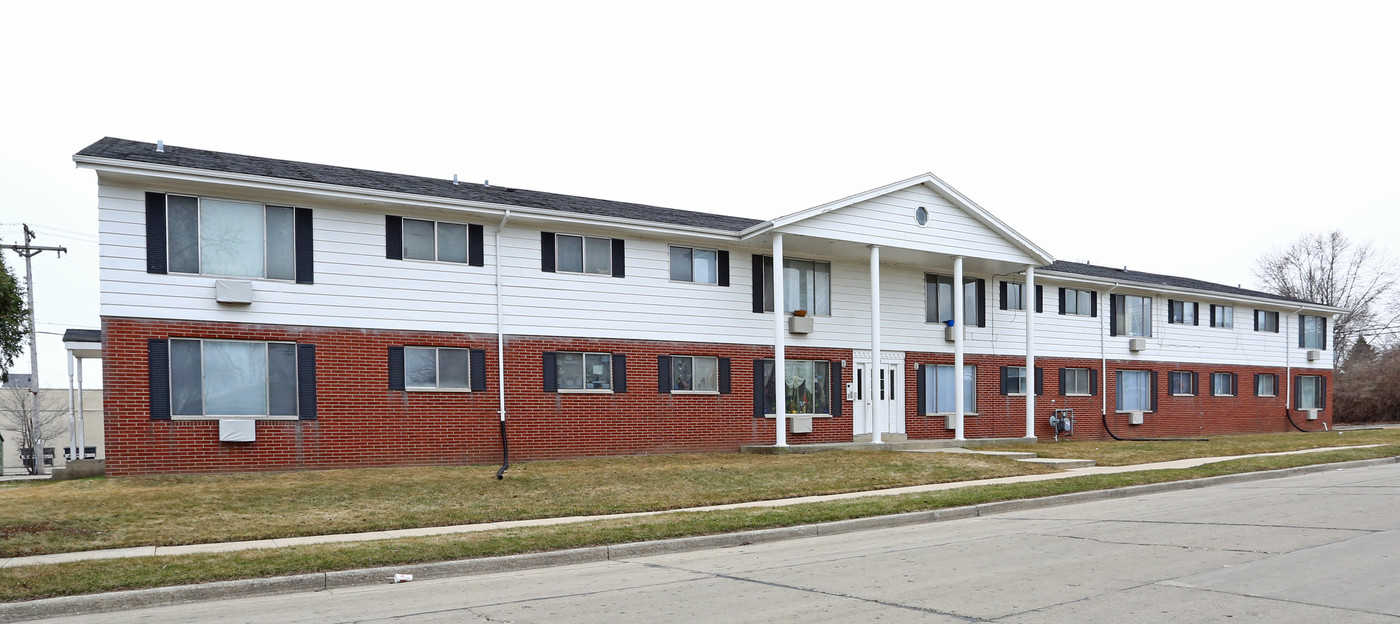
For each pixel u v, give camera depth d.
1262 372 37.53
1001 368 28.20
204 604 8.02
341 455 17.59
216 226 16.70
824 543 11.13
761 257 23.42
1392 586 7.34
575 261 20.58
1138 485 16.22
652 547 10.67
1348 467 20.48
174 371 16.23
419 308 18.55
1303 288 66.00
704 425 22.09
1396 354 55.41
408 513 12.69
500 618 7.11
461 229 19.19
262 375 16.98
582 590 8.27
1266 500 13.84
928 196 24.00
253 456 16.78
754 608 7.22
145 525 11.35
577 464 18.94
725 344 22.59
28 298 35.53
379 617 7.27
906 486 16.31
